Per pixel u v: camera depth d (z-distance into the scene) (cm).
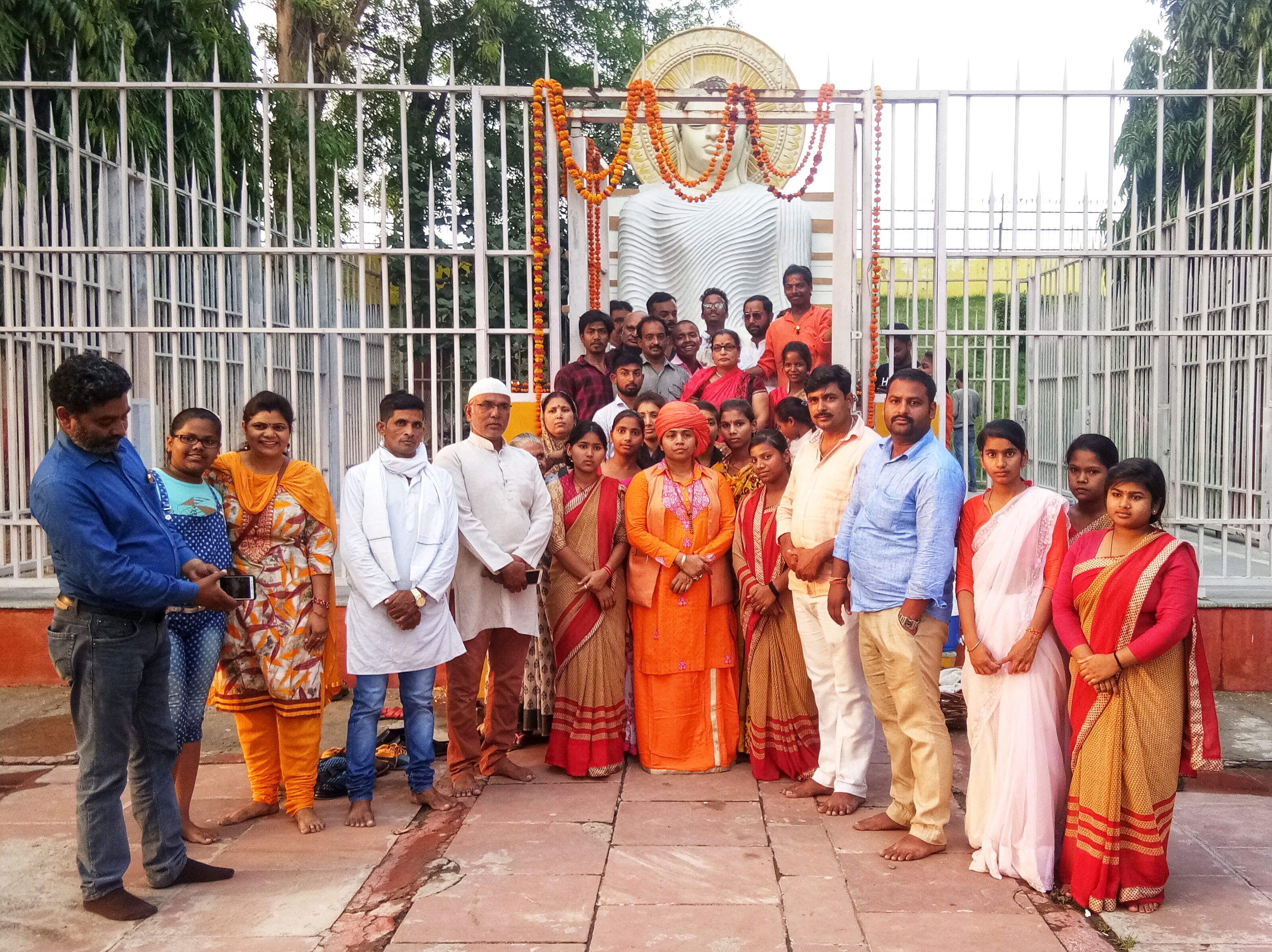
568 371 586
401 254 558
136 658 309
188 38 852
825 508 399
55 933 299
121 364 660
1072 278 900
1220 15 928
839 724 397
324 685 391
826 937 294
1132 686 310
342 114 1248
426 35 1424
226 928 302
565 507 448
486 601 423
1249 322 639
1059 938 293
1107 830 306
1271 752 460
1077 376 891
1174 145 948
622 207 833
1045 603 334
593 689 438
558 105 562
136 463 319
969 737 352
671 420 440
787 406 444
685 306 812
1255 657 548
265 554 378
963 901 317
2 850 361
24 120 601
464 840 367
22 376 587
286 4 1141
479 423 424
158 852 324
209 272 706
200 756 465
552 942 291
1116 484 314
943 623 354
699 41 746
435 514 394
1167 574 310
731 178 849
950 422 723
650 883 330
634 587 446
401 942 292
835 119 589
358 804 387
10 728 495
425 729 399
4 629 554
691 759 445
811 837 369
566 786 427
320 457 561
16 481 572
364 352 559
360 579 380
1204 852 354
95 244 688
